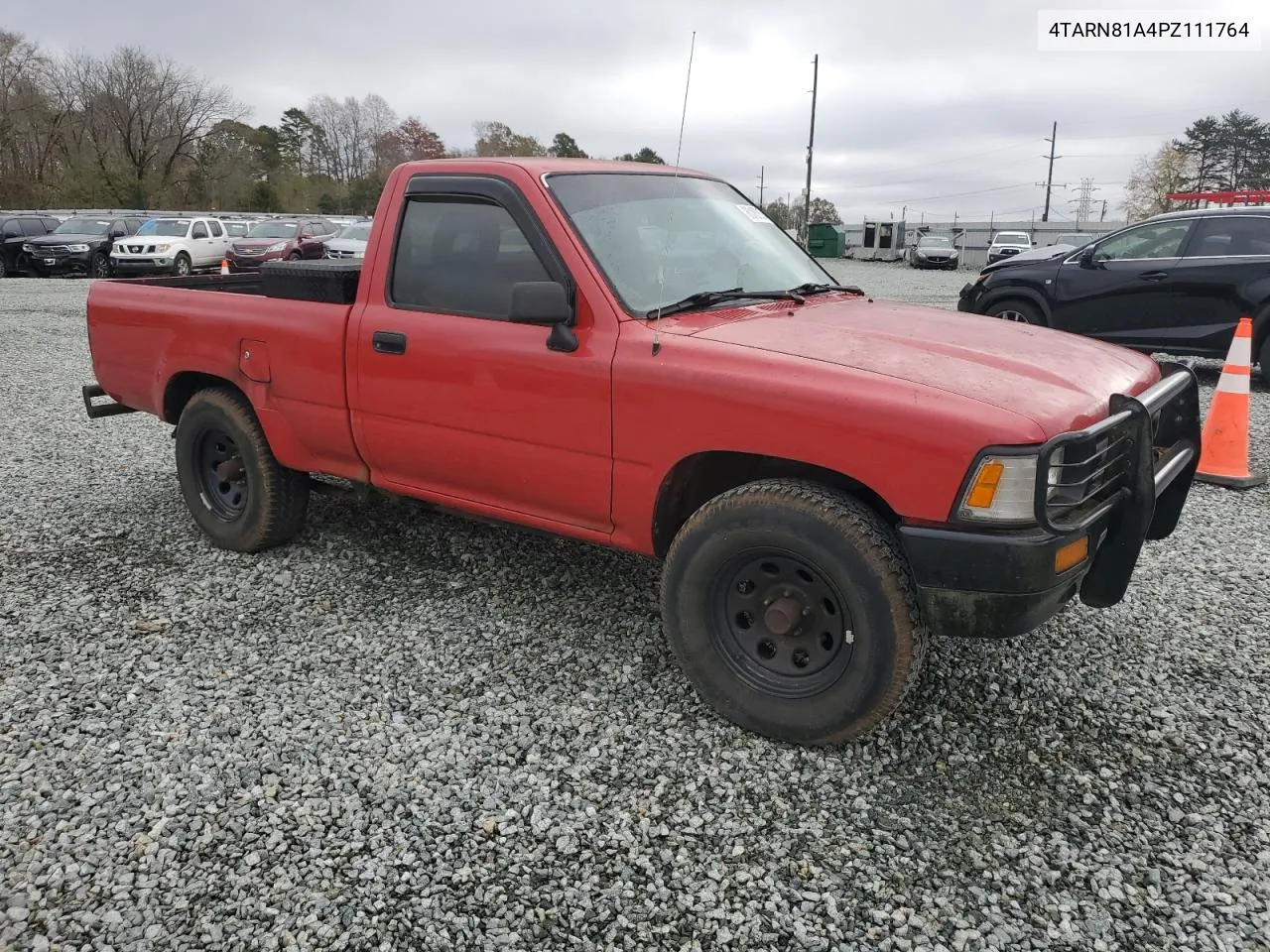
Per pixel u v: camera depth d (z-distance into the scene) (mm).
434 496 3893
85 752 2988
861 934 2303
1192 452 3521
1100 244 9812
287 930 2297
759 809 2752
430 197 3697
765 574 3049
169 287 4816
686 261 3582
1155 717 3238
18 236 23938
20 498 5535
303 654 3643
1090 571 3047
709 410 2953
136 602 4090
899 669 2791
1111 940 2283
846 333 3225
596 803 2775
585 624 3904
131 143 61406
